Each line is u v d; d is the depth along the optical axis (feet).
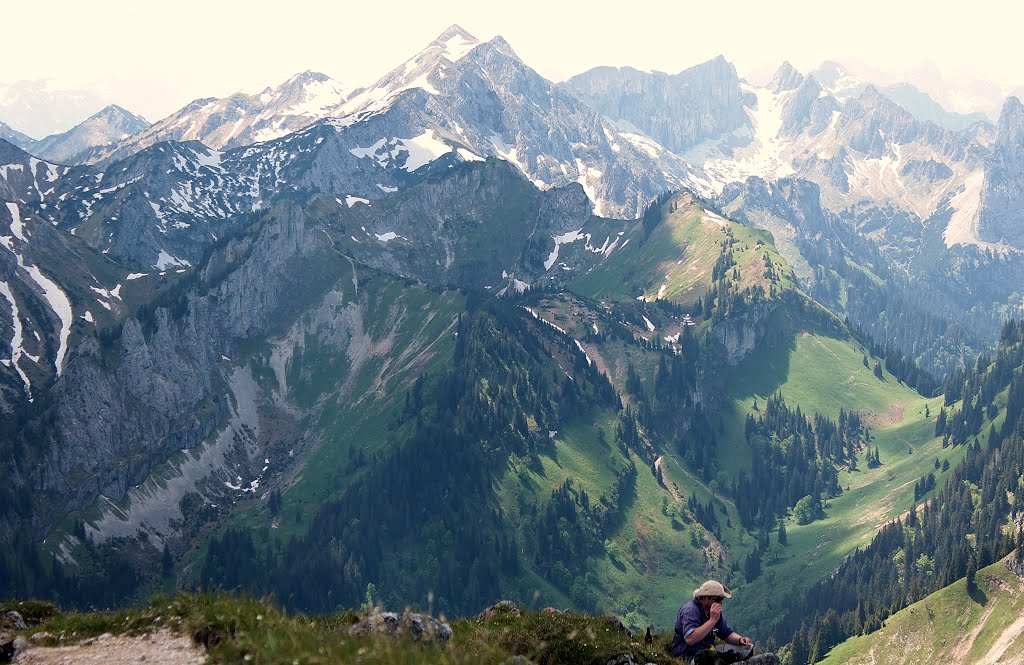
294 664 51.11
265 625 62.34
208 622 65.26
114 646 65.51
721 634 65.00
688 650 64.13
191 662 60.23
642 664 63.98
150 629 68.08
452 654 51.21
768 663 62.80
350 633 61.82
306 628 60.18
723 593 64.64
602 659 64.49
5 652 66.08
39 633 69.97
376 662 48.98
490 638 65.00
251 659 55.42
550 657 65.16
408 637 54.95
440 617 66.49
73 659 63.67
